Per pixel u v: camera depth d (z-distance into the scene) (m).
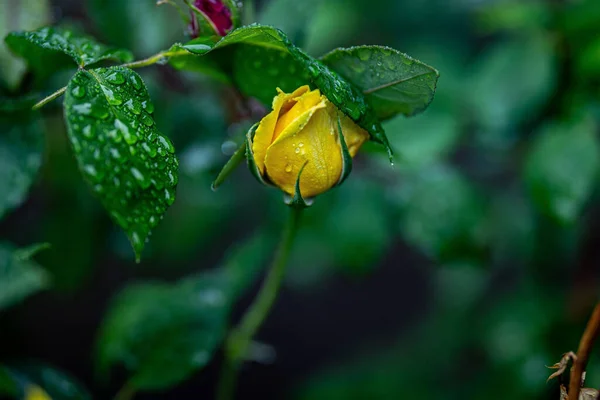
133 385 0.45
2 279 0.39
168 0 0.38
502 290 0.75
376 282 0.99
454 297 0.78
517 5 0.52
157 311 0.46
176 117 0.49
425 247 0.51
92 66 0.38
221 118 0.49
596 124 0.50
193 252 0.61
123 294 0.47
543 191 0.49
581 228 0.58
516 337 0.61
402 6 0.62
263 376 0.92
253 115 0.43
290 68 0.39
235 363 0.47
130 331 0.46
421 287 0.99
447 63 0.60
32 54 0.40
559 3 0.52
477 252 0.51
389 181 0.53
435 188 0.52
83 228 0.53
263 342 0.94
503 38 0.60
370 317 0.97
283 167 0.36
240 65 0.39
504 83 0.52
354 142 0.37
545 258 0.57
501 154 0.58
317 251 0.66
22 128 0.42
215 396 0.87
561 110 0.51
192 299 0.47
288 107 0.36
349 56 0.37
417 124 0.52
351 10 0.62
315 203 0.52
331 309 0.98
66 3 0.53
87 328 0.83
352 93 0.36
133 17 0.48
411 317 0.97
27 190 0.41
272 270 0.43
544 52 0.51
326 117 0.36
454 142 0.53
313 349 0.94
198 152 0.48
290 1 0.43
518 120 0.51
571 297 0.60
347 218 0.52
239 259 0.50
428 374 0.78
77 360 0.82
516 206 0.62
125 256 0.53
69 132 0.33
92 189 0.33
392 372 0.80
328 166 0.36
